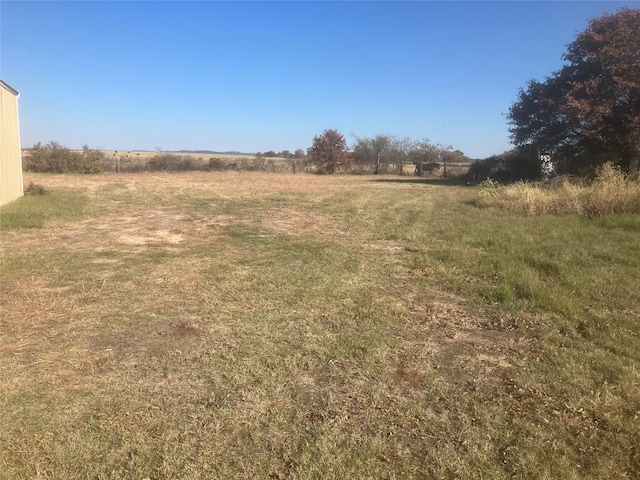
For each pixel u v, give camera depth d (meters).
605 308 4.94
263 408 3.08
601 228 9.51
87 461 2.54
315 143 40.12
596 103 19.08
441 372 3.64
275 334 4.30
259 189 21.08
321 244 8.60
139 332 4.32
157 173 34.03
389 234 9.65
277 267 6.80
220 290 5.64
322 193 19.55
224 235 9.42
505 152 31.09
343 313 4.90
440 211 13.38
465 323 4.68
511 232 9.34
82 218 11.27
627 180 12.42
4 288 5.57
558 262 6.67
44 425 2.85
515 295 5.49
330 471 2.49
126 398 3.17
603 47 18.62
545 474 2.46
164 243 8.50
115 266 6.71
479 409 3.09
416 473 2.49
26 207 12.21
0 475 2.40
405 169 41.12
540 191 13.49
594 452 2.64
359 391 3.32
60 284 5.78
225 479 2.43
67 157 31.67
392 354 3.93
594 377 3.49
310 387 3.37
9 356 3.78
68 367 3.61
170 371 3.56
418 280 6.21
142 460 2.55
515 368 3.70
